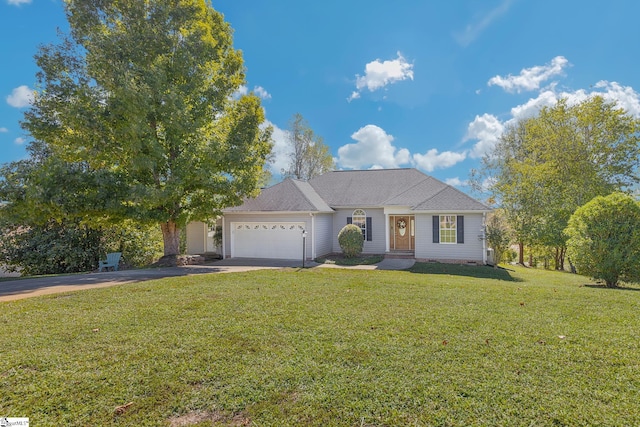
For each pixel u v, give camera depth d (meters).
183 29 15.25
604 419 2.89
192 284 9.27
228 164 15.06
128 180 13.97
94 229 17.66
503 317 5.87
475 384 3.49
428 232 16.64
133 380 3.62
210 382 3.59
